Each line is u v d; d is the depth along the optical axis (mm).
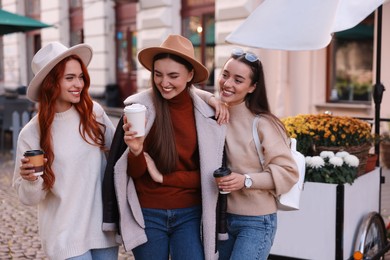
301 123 3951
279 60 8445
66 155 2500
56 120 2533
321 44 3242
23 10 16625
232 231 2736
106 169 2525
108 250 2637
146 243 2592
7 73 17438
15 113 9625
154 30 11242
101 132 2617
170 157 2520
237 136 2680
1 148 10766
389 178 6879
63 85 2459
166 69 2482
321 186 3541
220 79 2701
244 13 9055
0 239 5051
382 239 4035
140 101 2557
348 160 3559
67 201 2496
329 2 3338
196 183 2588
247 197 2662
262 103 2705
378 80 4352
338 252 3539
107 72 13273
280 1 3475
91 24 13578
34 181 2365
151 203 2578
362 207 3840
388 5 7855
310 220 3602
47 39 15438
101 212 2566
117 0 11680
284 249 3703
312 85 8680
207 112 2611
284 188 2602
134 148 2377
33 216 5812
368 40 8289
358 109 8289
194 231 2600
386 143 7527
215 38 9836
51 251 2498
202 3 10445
